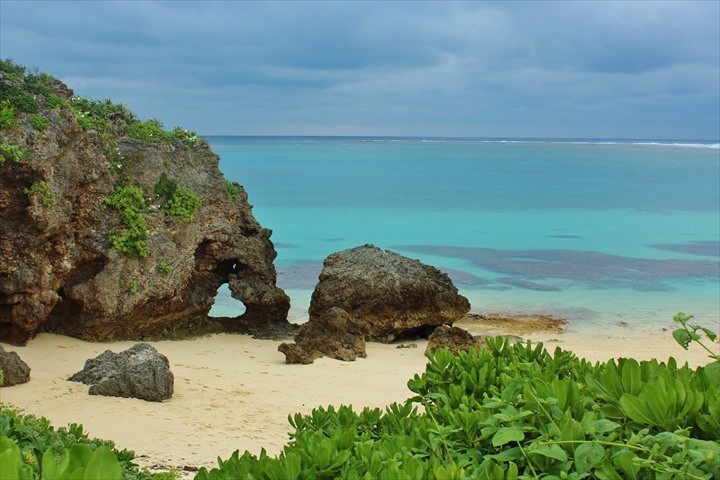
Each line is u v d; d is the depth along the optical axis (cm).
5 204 2192
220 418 1666
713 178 10862
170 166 2747
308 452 548
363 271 2856
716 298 3619
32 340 2430
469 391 696
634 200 7888
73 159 2350
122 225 2538
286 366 2314
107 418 1587
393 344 2816
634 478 477
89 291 2478
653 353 2612
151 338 2661
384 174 11038
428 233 5522
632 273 4197
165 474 965
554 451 486
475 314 3256
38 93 2323
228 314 3200
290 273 3975
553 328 3048
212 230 2819
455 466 482
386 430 653
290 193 8038
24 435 738
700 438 539
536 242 5225
